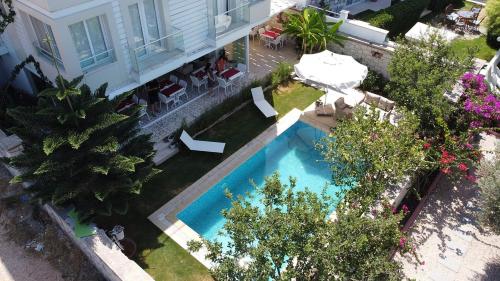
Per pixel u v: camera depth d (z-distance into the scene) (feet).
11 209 47.88
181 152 56.18
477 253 44.24
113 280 39.75
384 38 71.20
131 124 43.57
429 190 51.24
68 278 41.88
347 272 30.25
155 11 53.42
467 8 100.78
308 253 29.25
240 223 30.60
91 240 39.73
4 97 57.26
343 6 94.27
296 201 32.60
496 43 81.46
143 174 42.80
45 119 38.24
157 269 40.98
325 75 58.44
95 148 37.81
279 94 69.46
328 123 62.13
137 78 52.42
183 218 47.98
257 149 57.57
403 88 54.54
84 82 47.21
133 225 45.52
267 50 80.12
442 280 41.52
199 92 66.54
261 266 29.35
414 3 86.69
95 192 37.83
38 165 38.63
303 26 74.18
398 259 43.19
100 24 46.98
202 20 59.77
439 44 54.75
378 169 39.40
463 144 49.08
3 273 41.88
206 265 41.47
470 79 56.34
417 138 47.98
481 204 41.42
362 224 32.07
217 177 52.60
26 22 48.75
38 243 44.93
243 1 64.23
